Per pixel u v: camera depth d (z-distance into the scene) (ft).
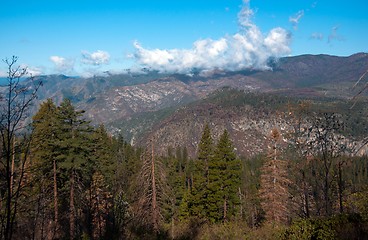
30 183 25.17
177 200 126.52
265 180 88.84
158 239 57.06
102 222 52.75
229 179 102.94
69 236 53.78
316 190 54.39
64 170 75.20
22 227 28.48
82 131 80.64
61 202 72.02
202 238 56.18
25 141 19.93
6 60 17.79
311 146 52.39
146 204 75.25
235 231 55.52
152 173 77.92
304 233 35.53
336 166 50.14
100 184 75.92
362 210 36.83
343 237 30.96
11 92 17.84
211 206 101.96
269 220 83.20
